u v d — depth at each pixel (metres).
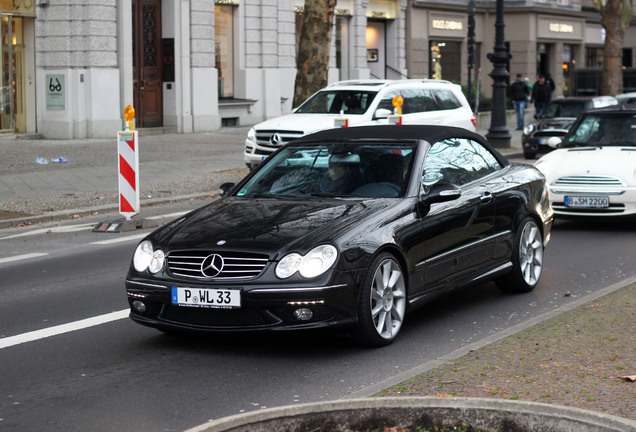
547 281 10.03
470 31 35.62
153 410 5.90
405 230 7.52
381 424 4.73
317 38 23.61
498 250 8.88
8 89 28.91
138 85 31.75
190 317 7.05
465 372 5.99
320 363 6.93
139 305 7.29
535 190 9.59
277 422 4.60
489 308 8.79
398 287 7.49
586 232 13.52
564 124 26.25
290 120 20.05
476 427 4.68
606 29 40.66
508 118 40.06
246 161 20.41
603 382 5.74
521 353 6.44
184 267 7.10
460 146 8.86
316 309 6.77
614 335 6.88
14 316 8.78
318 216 7.37
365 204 7.65
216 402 6.05
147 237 7.55
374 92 20.59
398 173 8.01
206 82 33.25
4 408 5.99
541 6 50.94
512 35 50.81
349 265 6.92
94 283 10.37
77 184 19.58
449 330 7.95
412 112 21.08
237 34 35.56
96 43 29.27
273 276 6.79
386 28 44.50
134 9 31.39
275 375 6.64
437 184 7.85
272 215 7.49
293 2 37.56
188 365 6.95
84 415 5.82
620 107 15.05
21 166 22.53
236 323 6.91
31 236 14.09
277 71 36.72
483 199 8.59
